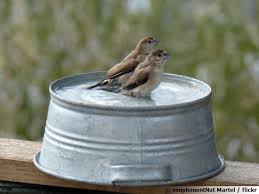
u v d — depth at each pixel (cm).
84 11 1135
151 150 577
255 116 1097
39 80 1138
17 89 1145
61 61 1137
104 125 578
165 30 1115
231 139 1111
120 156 577
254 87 1093
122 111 571
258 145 1112
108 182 579
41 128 1162
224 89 1084
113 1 1135
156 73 656
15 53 1139
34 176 641
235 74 1082
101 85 681
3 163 644
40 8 1138
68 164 595
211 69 1084
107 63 1125
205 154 607
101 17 1133
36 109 1154
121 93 661
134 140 575
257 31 1109
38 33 1127
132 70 676
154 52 660
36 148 671
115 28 1125
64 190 643
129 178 575
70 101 589
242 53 1078
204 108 605
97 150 581
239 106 1092
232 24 1068
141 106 573
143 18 1121
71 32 1137
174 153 583
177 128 582
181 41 1107
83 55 1140
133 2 1175
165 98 644
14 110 1151
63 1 1134
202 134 601
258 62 1107
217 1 1083
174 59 1100
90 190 636
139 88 650
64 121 597
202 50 1084
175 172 586
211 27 1070
